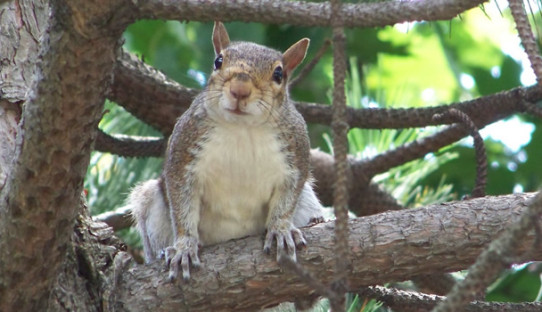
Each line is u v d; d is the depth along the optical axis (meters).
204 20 6.50
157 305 7.93
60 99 6.45
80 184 6.90
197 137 9.52
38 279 7.09
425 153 11.54
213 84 9.45
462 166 15.31
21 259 6.98
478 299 8.33
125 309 7.89
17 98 8.59
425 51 17.75
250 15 6.48
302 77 10.46
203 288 7.96
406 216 7.85
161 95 11.38
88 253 7.89
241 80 9.17
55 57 6.32
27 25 9.13
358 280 7.80
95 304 7.74
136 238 11.75
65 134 6.58
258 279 7.95
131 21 6.24
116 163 11.87
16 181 6.80
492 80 16.80
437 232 7.68
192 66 15.91
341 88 5.62
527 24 6.05
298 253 8.02
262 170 9.50
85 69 6.33
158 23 16.11
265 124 9.44
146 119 11.66
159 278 8.06
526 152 15.66
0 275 7.06
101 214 10.93
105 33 6.20
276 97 9.44
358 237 7.74
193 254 8.16
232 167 9.49
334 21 5.59
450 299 5.17
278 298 8.02
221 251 8.19
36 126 6.59
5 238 6.96
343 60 5.62
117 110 12.38
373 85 16.72
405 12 6.48
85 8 6.05
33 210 6.82
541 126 15.69
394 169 12.80
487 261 5.14
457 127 11.16
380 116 10.89
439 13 6.47
